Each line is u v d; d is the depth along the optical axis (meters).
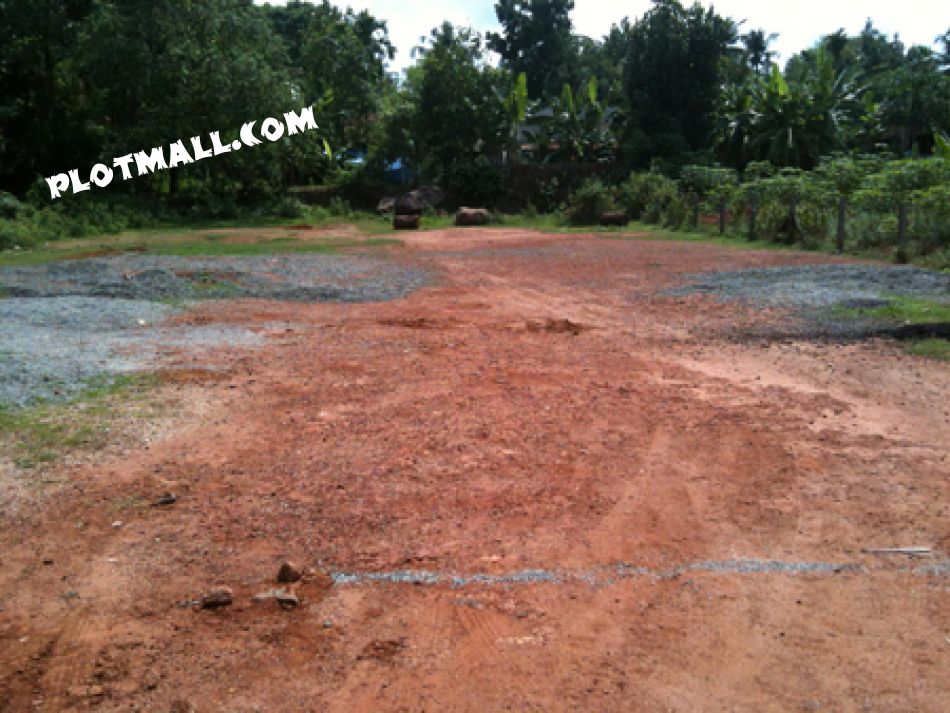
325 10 55.12
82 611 4.37
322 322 12.70
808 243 21.59
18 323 11.63
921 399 7.96
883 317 11.55
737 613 4.34
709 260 19.77
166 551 5.02
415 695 3.68
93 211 31.66
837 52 57.75
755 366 9.46
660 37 43.50
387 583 4.65
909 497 5.73
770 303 13.18
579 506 5.68
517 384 8.82
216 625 4.23
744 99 42.75
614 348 10.64
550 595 4.54
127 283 15.66
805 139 38.88
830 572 4.75
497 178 43.09
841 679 3.77
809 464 6.37
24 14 35.84
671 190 35.28
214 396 8.22
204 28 37.78
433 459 6.54
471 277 18.00
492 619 4.29
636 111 44.91
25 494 5.79
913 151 36.97
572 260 20.78
